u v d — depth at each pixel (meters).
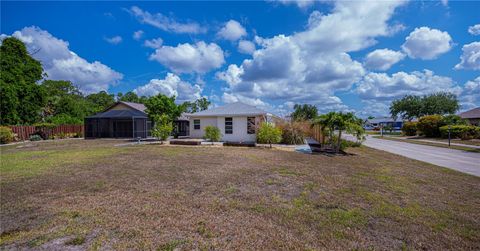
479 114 33.81
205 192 4.93
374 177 6.53
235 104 22.05
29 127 22.02
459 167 8.57
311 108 42.25
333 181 5.99
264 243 2.80
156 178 6.18
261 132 15.00
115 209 3.90
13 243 2.79
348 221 3.49
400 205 4.24
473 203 4.41
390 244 2.83
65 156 10.34
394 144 19.27
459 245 2.85
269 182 5.81
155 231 3.09
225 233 3.05
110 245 2.72
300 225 3.34
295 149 13.52
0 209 3.90
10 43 24.81
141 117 24.05
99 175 6.52
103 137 25.16
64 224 3.31
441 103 39.06
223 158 9.74
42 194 4.75
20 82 23.94
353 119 12.17
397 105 44.59
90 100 47.09
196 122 20.69
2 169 7.37
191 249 2.63
